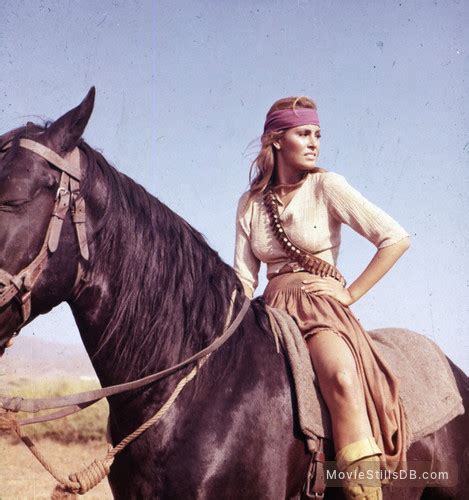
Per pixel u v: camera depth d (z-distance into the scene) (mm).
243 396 2449
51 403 2307
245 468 2383
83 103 2350
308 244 2863
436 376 2975
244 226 3051
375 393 2619
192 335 2496
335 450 2498
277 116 2965
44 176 2271
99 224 2383
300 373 2541
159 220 2537
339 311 2730
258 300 2803
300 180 2971
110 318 2414
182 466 2344
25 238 2211
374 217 2799
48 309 2326
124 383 2418
